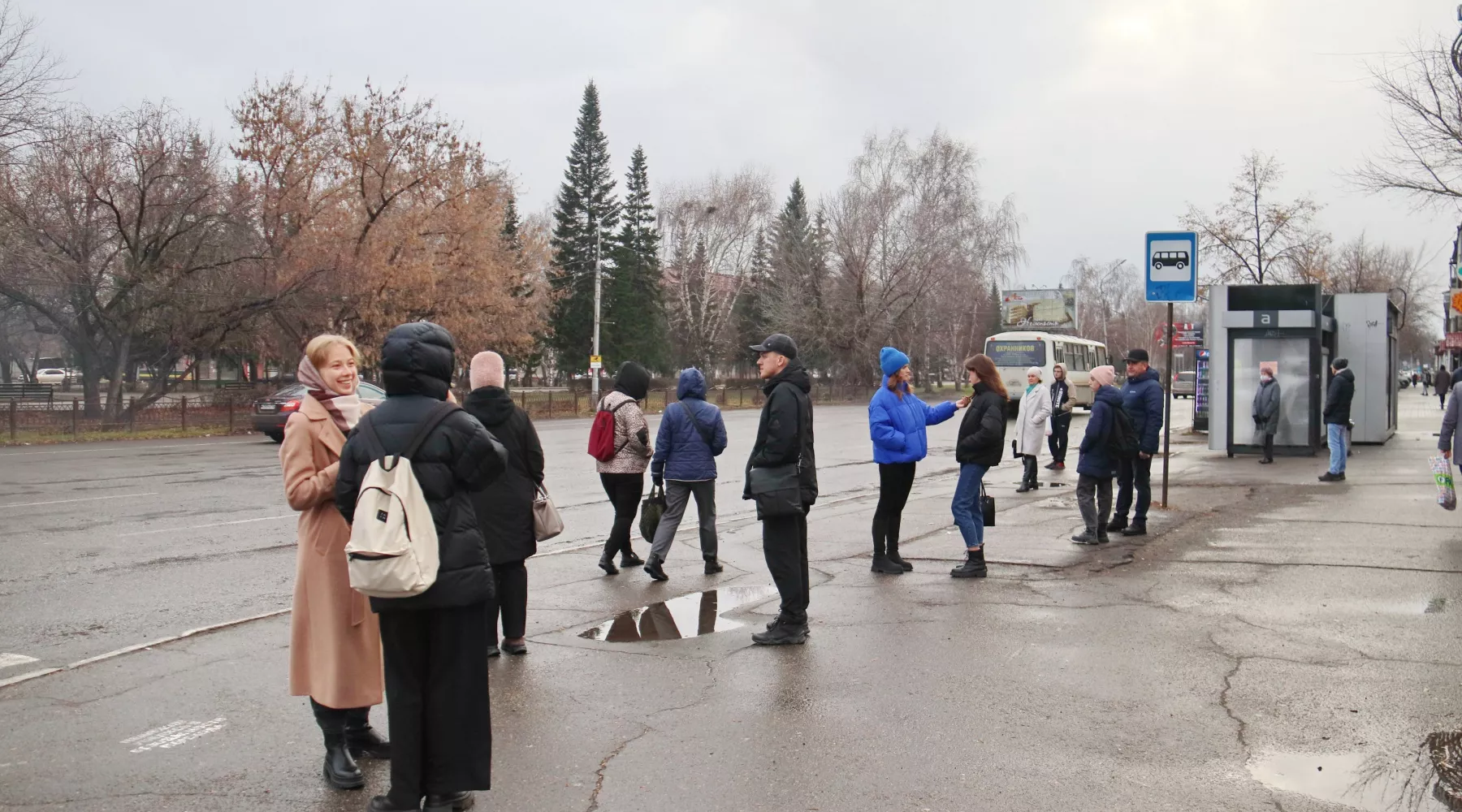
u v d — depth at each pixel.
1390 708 5.03
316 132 33.69
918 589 7.93
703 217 69.38
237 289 31.56
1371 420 20.97
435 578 3.78
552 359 86.12
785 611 6.40
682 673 5.82
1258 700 5.18
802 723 4.95
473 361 6.25
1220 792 4.11
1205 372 26.56
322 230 33.97
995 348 40.56
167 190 30.72
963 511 8.29
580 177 66.25
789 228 66.19
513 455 6.18
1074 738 4.70
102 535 10.77
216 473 17.22
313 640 4.38
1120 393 9.67
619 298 66.75
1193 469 16.69
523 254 55.69
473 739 3.96
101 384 35.16
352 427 4.55
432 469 3.90
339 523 4.42
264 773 4.46
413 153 35.41
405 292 35.19
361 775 4.38
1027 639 6.41
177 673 5.88
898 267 55.72
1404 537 9.69
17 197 28.41
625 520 8.75
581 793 4.16
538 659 6.14
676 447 8.65
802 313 59.62
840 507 13.30
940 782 4.23
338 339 4.63
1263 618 6.79
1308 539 9.66
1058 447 17.45
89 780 4.36
